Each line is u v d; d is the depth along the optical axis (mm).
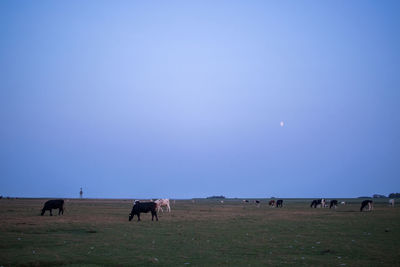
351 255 19078
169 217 42406
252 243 22750
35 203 90375
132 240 23625
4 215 42781
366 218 39625
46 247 21078
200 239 24250
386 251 20000
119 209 60844
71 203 97625
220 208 73188
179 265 16969
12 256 18562
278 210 62875
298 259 18156
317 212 54500
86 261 17781
